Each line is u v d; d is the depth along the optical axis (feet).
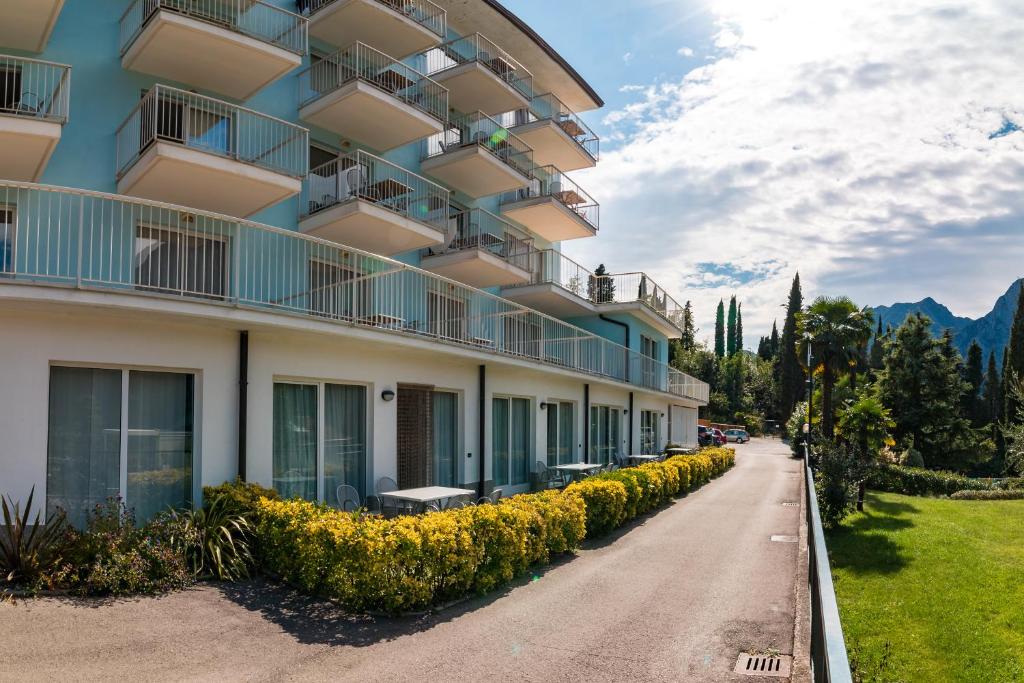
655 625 25.22
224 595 26.48
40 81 37.78
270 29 50.03
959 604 42.27
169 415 32.63
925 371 165.78
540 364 59.21
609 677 20.15
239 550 29.55
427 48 59.31
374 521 27.02
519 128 79.30
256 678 19.21
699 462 77.00
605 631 24.45
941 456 163.94
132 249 31.89
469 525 28.94
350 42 57.00
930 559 54.85
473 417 54.13
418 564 26.20
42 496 28.22
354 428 42.60
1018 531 69.36
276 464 37.24
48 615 22.88
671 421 117.80
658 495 58.29
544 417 66.08
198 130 44.68
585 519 40.78
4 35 36.70
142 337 31.17
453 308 63.26
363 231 50.44
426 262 63.57
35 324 28.45
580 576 32.91
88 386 30.27
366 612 25.49
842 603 42.96
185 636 22.12
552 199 76.79
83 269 37.42
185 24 38.86
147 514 31.55
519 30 74.13
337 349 40.47
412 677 19.72
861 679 29.09
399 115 52.65
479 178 67.97
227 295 33.53
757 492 71.51
